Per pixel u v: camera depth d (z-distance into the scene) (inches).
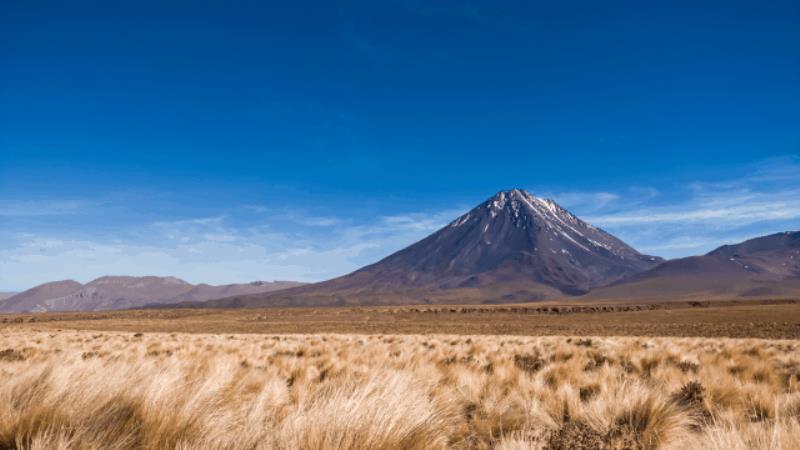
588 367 517.7
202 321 3816.4
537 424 257.6
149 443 151.9
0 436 145.1
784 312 3253.0
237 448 159.5
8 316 5196.9
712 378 391.2
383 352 683.4
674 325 2469.2
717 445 190.1
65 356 251.8
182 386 205.9
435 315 4594.0
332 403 169.5
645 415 231.8
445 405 269.9
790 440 169.9
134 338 1251.2
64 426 146.3
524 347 806.5
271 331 2554.1
